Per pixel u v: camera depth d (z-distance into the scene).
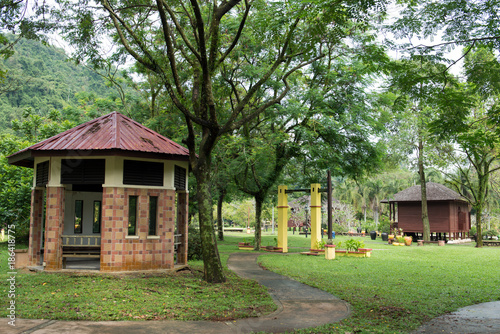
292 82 21.25
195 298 9.20
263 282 12.20
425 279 12.78
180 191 14.70
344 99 21.77
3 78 10.04
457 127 9.31
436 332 6.95
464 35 8.70
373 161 23.72
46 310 7.50
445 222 36.34
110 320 7.18
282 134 21.27
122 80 25.50
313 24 10.23
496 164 35.91
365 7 8.79
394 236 34.28
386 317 7.95
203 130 12.27
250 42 18.84
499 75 8.55
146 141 12.98
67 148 11.80
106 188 11.98
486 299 9.82
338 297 9.99
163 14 10.59
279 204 23.25
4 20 10.20
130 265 12.10
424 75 9.65
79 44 12.04
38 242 13.29
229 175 23.31
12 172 22.97
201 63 10.79
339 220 49.16
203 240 11.53
